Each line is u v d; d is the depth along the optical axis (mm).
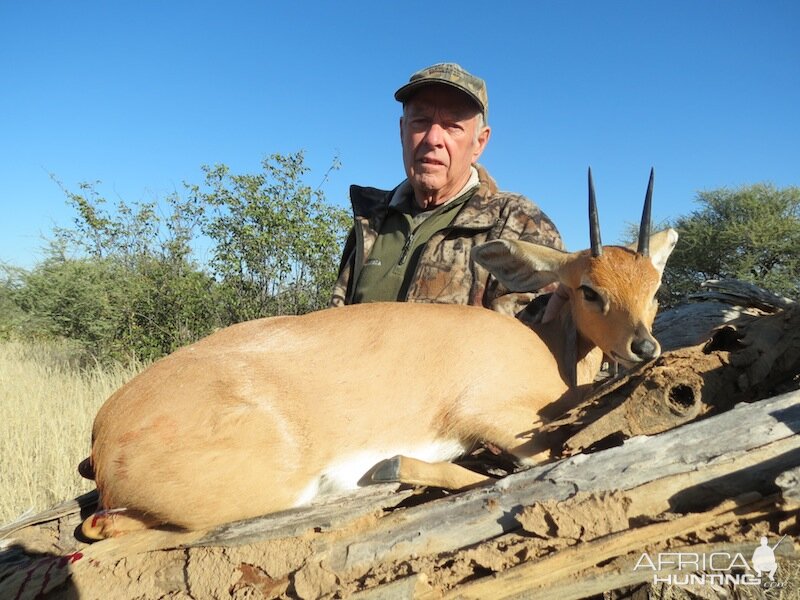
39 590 724
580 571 641
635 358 906
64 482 1405
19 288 4547
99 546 761
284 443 824
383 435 873
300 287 3225
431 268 1237
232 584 703
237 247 3143
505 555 653
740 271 4363
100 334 3275
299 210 3156
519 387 915
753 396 789
